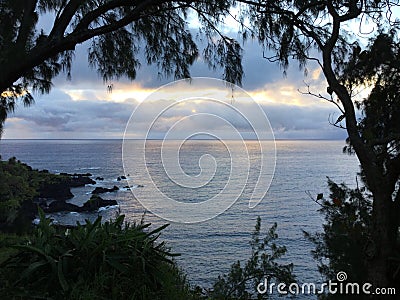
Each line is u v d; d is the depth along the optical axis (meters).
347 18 2.96
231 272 4.14
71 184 35.69
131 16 3.88
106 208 22.73
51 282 3.25
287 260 10.58
